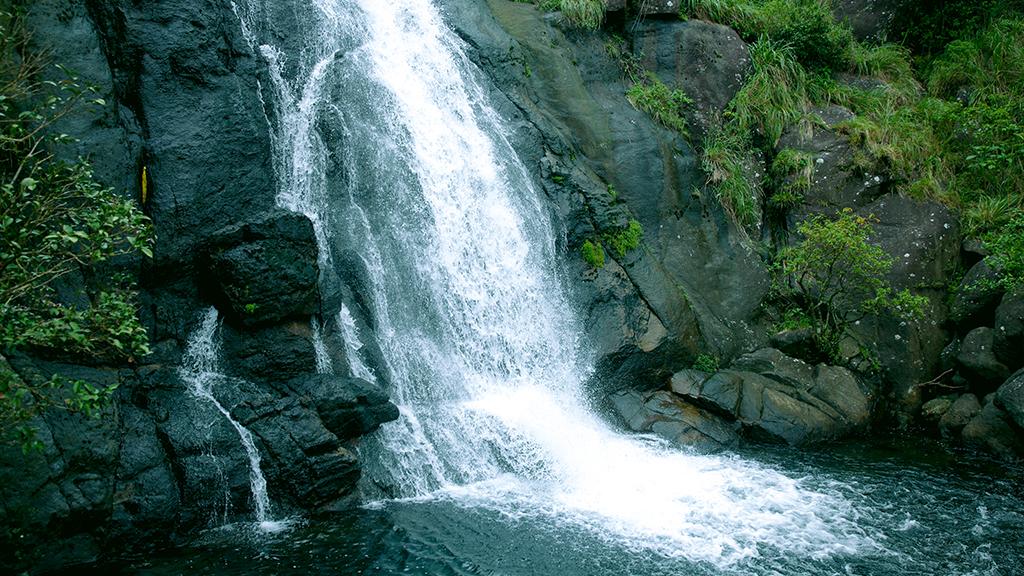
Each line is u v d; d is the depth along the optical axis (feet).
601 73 48.39
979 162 48.34
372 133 37.76
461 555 25.63
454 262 38.01
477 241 39.14
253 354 29.78
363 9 40.37
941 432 41.19
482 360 37.40
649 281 42.24
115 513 24.64
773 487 32.68
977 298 44.32
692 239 45.85
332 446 28.50
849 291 45.65
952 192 49.60
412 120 39.37
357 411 29.68
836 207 48.37
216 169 30.91
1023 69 55.26
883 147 48.37
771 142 50.72
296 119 35.63
